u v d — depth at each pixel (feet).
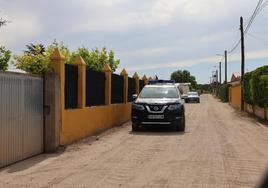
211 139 49.96
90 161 34.71
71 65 46.75
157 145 44.45
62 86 41.81
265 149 41.86
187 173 29.86
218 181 27.35
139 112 58.75
